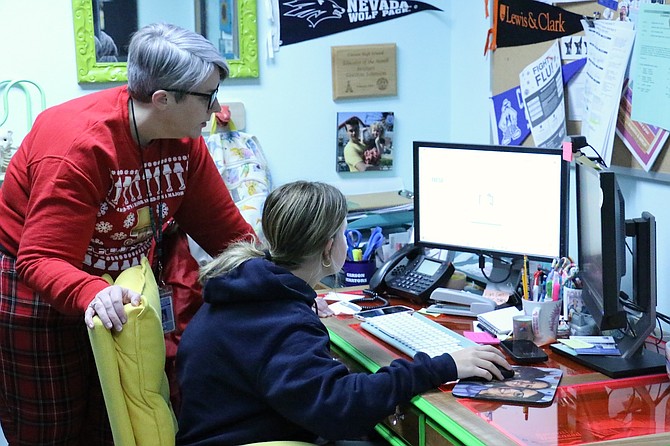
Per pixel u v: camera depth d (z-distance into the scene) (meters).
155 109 1.84
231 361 1.62
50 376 1.94
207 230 2.22
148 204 1.99
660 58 2.02
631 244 2.12
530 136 2.57
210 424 1.65
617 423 1.45
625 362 1.73
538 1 2.48
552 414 1.49
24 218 1.88
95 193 1.82
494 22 2.71
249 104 2.86
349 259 2.56
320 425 1.53
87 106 1.88
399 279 2.35
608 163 2.21
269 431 1.63
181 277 2.14
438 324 2.00
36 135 1.86
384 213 2.81
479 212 2.26
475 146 2.23
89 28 2.63
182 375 1.70
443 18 3.03
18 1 2.57
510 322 2.00
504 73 2.68
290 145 2.93
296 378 1.54
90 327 1.58
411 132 3.07
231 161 2.75
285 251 1.70
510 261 2.31
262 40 2.84
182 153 2.04
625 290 2.16
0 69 2.58
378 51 2.96
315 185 1.72
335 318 2.15
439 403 1.55
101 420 2.08
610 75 2.19
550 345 1.88
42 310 1.89
